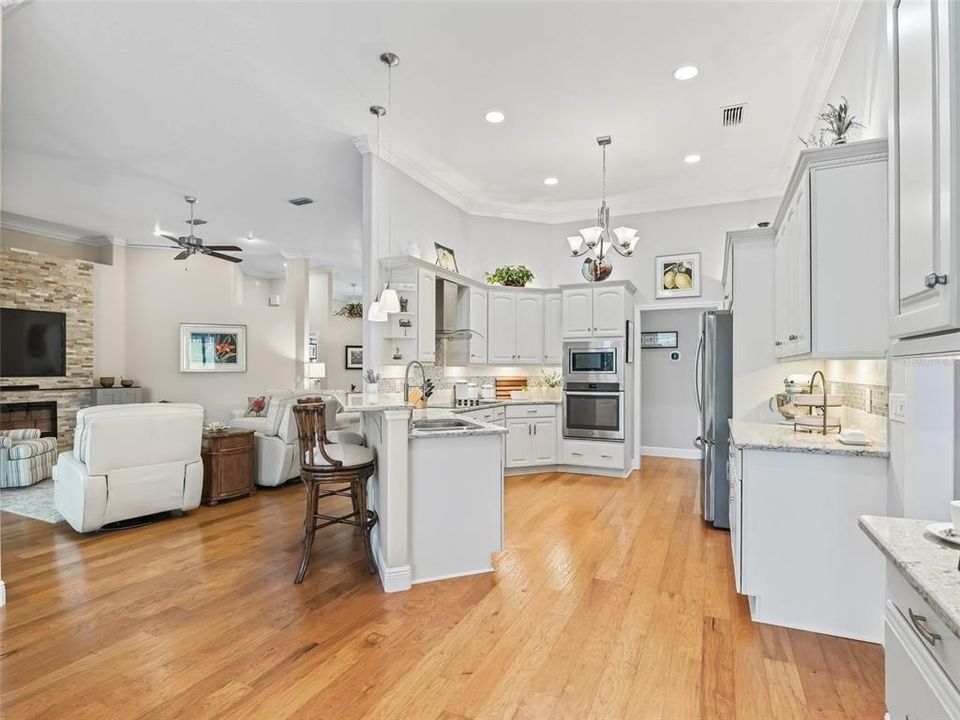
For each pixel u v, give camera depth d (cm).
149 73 356
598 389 592
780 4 289
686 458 691
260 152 484
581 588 293
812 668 214
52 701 194
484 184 577
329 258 938
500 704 193
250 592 286
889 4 151
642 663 219
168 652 227
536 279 675
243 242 823
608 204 638
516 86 374
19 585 294
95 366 759
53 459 584
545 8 292
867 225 231
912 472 202
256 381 889
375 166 460
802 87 376
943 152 114
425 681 207
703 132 448
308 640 237
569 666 217
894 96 148
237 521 417
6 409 656
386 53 335
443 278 533
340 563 329
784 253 324
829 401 290
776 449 248
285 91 380
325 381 1026
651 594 284
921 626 111
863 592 236
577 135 454
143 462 397
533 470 611
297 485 546
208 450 465
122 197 606
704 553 346
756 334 372
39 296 684
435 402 543
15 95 382
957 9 108
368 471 318
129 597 280
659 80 367
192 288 853
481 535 316
